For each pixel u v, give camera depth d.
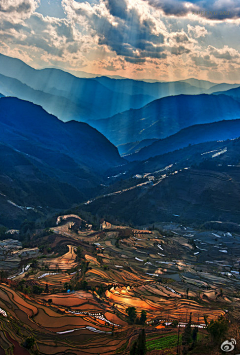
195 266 145.75
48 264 127.62
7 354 58.75
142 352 59.88
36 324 73.31
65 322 76.12
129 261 144.00
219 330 66.19
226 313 91.25
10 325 69.62
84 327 74.81
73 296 93.25
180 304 96.69
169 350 66.00
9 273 115.44
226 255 162.38
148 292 105.19
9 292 88.50
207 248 173.62
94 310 85.44
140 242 176.62
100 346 66.94
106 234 187.75
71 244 159.12
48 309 81.88
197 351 65.00
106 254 150.62
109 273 121.50
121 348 66.94
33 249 149.25
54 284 104.19
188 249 172.62
